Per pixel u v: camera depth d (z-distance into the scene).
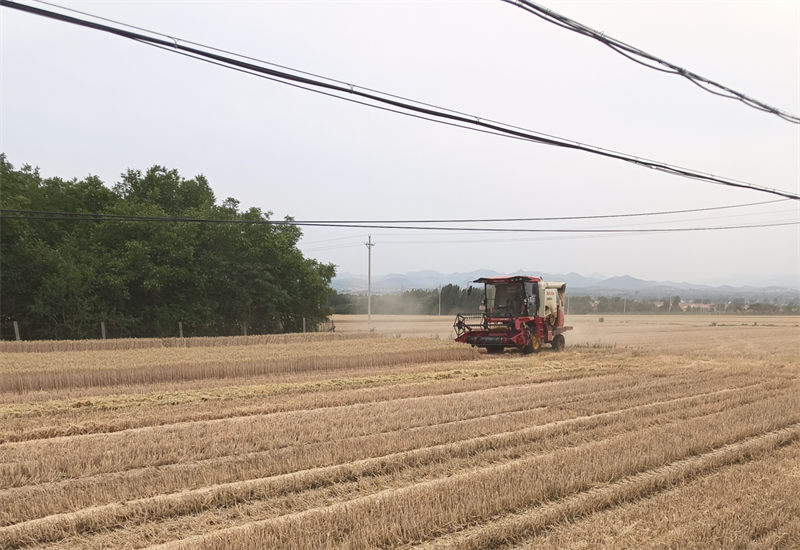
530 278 23.31
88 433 9.61
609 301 129.62
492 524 5.93
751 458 8.55
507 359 21.17
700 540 5.54
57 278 26.91
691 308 130.88
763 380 16.19
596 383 15.23
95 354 18.52
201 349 20.80
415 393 13.64
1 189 27.41
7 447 8.46
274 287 34.91
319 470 7.39
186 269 31.52
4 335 26.86
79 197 34.12
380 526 5.61
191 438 8.96
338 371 17.62
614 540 5.52
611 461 7.76
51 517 5.88
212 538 5.32
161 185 38.06
